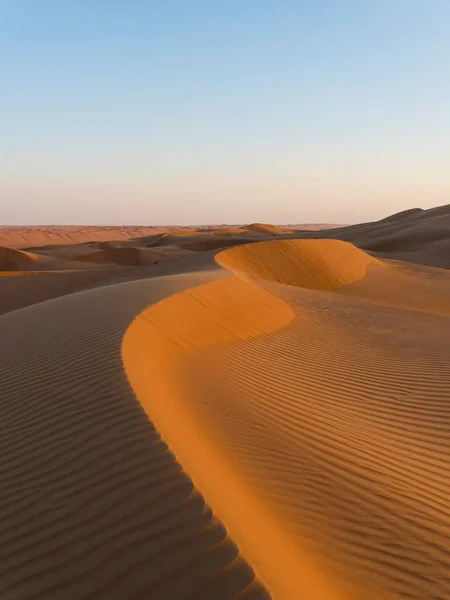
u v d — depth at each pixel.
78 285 30.62
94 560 3.43
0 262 51.75
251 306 13.73
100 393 5.80
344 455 5.81
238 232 102.06
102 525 3.73
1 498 4.28
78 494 4.12
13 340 8.82
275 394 7.73
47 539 3.71
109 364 6.69
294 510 4.46
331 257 27.80
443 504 5.05
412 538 4.34
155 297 11.52
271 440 5.82
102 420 5.18
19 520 3.97
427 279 27.59
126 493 4.01
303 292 20.34
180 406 6.11
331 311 16.27
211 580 3.12
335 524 4.38
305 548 3.96
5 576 3.45
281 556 3.59
